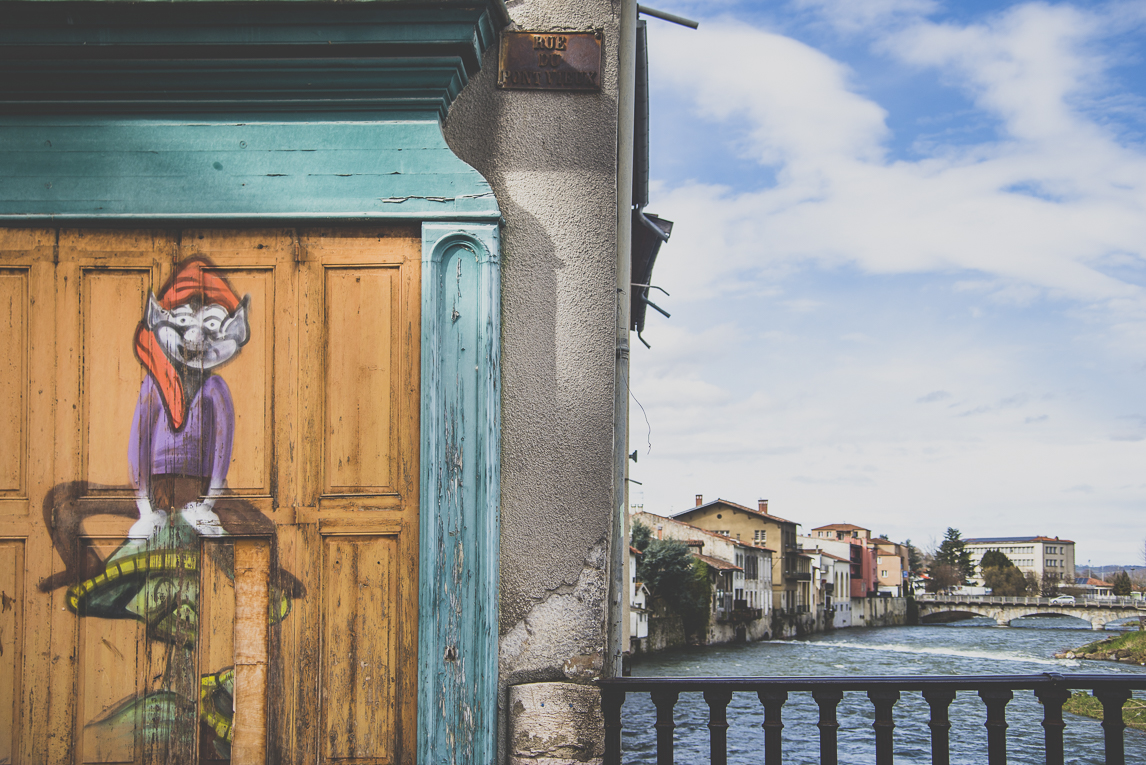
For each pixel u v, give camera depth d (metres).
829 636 68.62
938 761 2.94
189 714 3.20
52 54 3.23
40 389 3.32
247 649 3.22
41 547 3.27
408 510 3.23
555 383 3.27
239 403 3.31
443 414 3.21
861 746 15.68
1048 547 181.50
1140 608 82.25
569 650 3.16
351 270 3.34
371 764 3.15
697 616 49.84
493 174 3.36
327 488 3.26
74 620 3.25
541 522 3.21
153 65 3.25
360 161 3.31
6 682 3.22
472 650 3.12
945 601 94.56
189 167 3.32
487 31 3.31
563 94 3.40
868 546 97.31
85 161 3.33
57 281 3.35
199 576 3.25
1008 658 44.19
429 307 3.24
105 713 3.21
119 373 3.34
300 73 3.27
